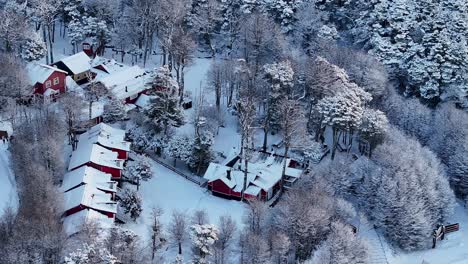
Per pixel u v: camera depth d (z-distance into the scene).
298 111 124.00
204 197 115.25
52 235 89.44
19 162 105.62
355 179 114.38
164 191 115.44
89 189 104.88
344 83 129.75
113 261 82.75
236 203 114.12
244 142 125.81
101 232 94.06
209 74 142.50
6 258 86.12
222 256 93.50
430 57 141.12
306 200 101.12
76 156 115.06
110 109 129.75
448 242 108.81
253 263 93.00
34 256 87.75
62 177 110.81
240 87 136.38
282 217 100.50
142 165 114.00
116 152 117.31
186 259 96.62
